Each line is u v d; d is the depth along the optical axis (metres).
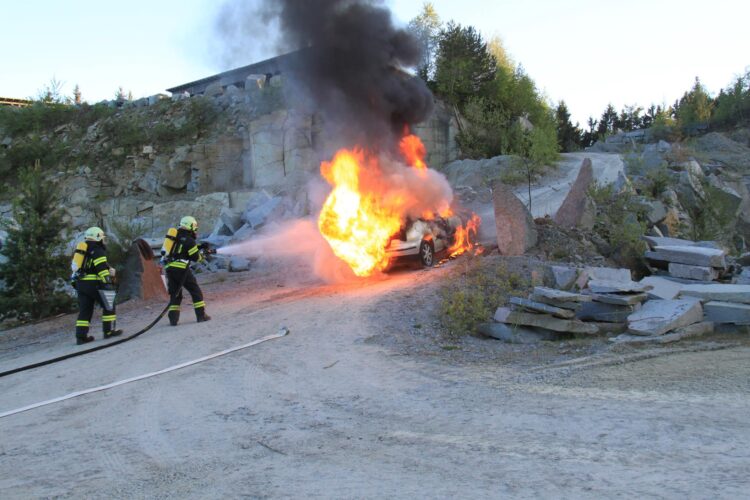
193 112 42.19
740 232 26.73
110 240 17.08
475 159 40.72
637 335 8.02
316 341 8.26
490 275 10.30
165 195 39.38
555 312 8.30
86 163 41.09
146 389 6.58
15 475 4.28
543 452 4.05
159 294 13.93
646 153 34.53
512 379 6.23
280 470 4.07
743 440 4.02
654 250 11.66
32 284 14.56
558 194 27.31
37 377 7.62
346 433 4.83
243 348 8.14
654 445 4.03
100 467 4.36
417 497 3.42
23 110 45.62
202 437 4.95
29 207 14.77
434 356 7.43
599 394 5.46
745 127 52.69
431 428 4.82
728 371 6.16
